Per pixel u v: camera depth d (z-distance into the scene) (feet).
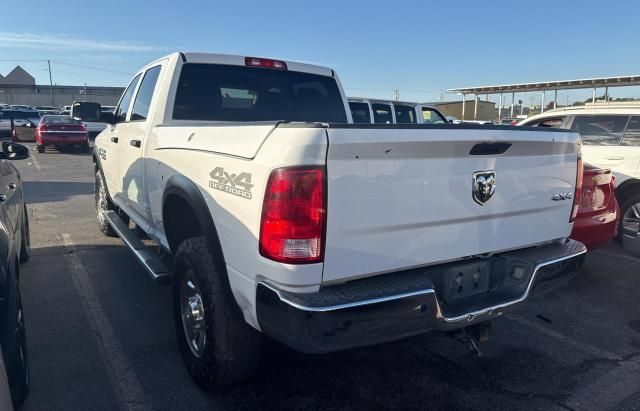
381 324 7.66
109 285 15.93
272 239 7.36
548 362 11.64
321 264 7.41
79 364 11.10
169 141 11.46
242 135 8.31
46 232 22.88
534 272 9.44
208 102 13.57
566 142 10.21
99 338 12.35
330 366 11.21
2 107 105.70
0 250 8.43
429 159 8.15
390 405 9.79
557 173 10.27
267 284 7.62
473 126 8.54
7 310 8.00
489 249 9.38
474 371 11.17
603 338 12.94
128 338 12.38
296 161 7.11
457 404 9.89
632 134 22.15
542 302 15.37
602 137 23.25
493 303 9.03
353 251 7.66
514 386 10.59
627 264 19.13
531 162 9.70
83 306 14.29
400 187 7.91
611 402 10.06
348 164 7.37
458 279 9.16
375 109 40.01
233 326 9.07
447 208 8.53
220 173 8.71
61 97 243.19
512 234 9.73
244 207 7.96
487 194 9.03
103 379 10.53
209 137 9.46
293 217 7.17
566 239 11.03
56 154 67.31
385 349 12.10
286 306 7.32
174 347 11.96
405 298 7.77
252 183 7.73
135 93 15.93
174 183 10.39
